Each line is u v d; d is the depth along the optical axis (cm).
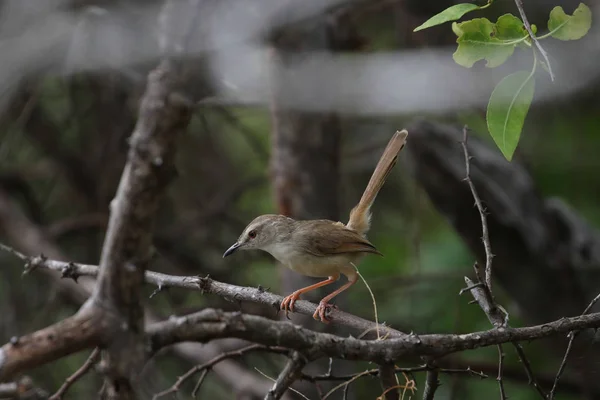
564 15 584
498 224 1244
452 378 1122
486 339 587
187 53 470
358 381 1297
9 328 1482
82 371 630
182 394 1354
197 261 1560
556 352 1229
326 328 1252
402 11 1270
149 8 1084
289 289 1316
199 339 484
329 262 895
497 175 1250
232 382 1331
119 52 1117
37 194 1731
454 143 1241
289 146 1303
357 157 1611
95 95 1533
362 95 993
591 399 1148
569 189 1425
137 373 466
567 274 1245
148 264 474
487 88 920
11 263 1538
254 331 493
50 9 1117
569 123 1372
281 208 1306
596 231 1294
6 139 1461
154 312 1363
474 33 573
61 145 1589
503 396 631
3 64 1127
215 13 655
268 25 941
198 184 1653
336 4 1083
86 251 1642
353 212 948
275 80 1012
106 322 454
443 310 1360
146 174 457
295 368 535
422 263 1445
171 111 460
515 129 579
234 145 1658
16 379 478
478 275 605
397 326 1323
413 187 1476
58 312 1481
